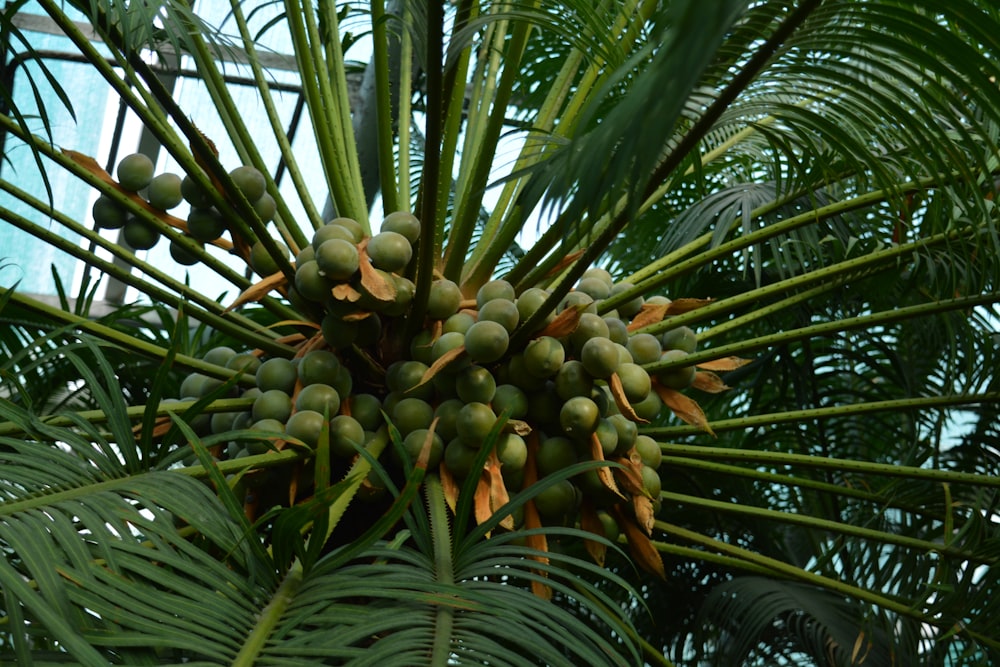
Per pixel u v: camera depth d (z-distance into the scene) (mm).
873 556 1482
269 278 1298
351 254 1197
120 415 1060
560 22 1153
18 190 1249
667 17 609
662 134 610
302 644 875
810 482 1451
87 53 1178
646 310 1402
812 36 1032
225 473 1153
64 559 854
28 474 959
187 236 1340
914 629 1428
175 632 843
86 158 1323
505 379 1249
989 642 1340
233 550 952
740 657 1467
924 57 1006
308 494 1263
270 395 1255
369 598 1141
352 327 1247
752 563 1396
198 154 1255
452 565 1009
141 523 925
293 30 1488
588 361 1190
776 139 1276
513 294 1271
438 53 999
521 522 1256
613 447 1225
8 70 1163
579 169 727
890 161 1481
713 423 1392
